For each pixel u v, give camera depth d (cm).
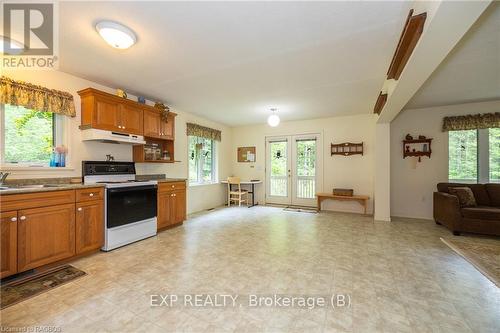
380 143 447
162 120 394
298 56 252
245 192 612
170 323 155
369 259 261
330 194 525
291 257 267
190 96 391
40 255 224
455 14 136
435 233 361
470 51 238
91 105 294
